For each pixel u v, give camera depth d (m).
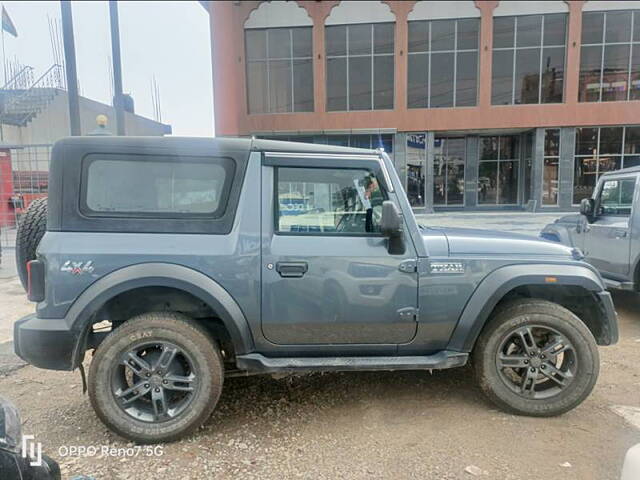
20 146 9.77
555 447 2.87
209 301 2.93
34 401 3.54
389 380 3.86
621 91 19.30
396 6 19.69
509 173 21.69
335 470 2.65
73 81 8.12
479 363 3.28
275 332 3.08
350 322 3.10
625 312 6.00
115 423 2.90
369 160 3.17
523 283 3.16
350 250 3.08
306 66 20.62
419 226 3.71
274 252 3.01
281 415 3.30
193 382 2.97
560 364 3.45
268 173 3.07
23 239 3.22
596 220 6.31
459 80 20.17
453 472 2.62
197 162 3.01
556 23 19.28
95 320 3.06
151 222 2.96
